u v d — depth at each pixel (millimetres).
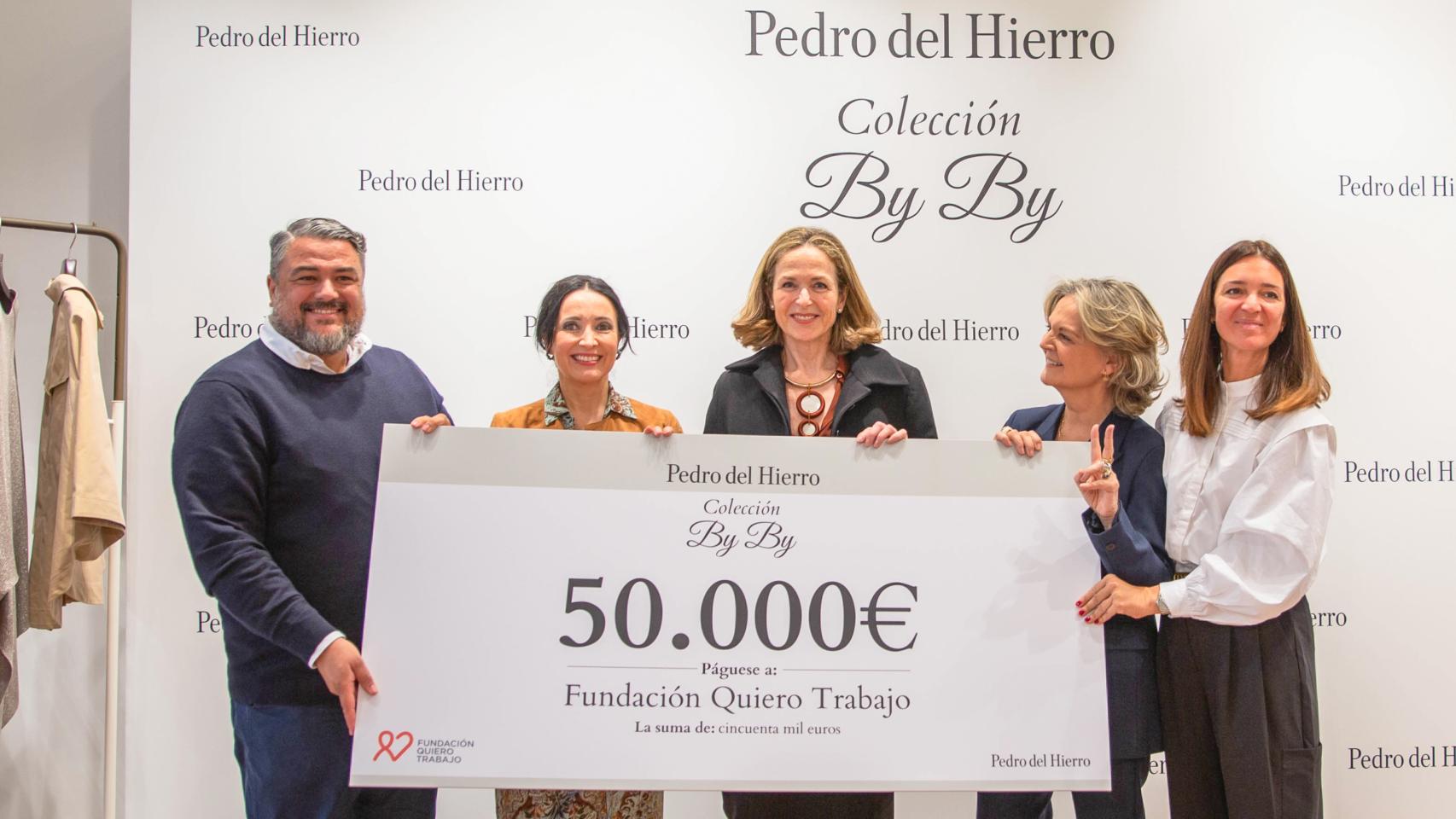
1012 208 2832
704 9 2814
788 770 2125
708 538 2182
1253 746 2105
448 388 2777
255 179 2758
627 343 2551
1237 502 2166
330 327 2184
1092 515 2172
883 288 2826
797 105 2820
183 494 2098
